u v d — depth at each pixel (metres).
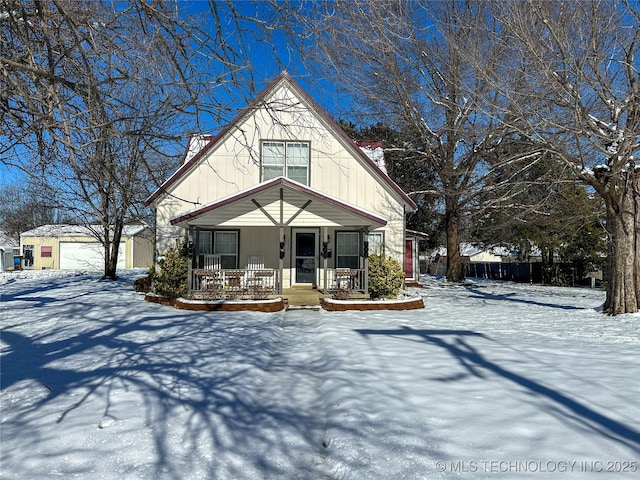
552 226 21.92
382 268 13.60
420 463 3.30
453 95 19.44
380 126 27.52
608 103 11.03
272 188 12.74
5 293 15.66
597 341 8.17
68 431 4.10
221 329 9.02
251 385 5.48
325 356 6.82
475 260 49.53
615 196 11.95
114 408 4.68
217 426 4.23
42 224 35.56
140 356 6.78
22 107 5.26
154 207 15.47
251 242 15.56
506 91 11.07
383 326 9.59
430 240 37.03
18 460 3.55
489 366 6.07
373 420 4.13
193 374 5.88
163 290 13.27
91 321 9.84
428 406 4.48
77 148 3.89
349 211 12.82
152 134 4.23
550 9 10.47
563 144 11.88
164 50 4.68
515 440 3.67
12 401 4.93
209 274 12.73
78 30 4.25
